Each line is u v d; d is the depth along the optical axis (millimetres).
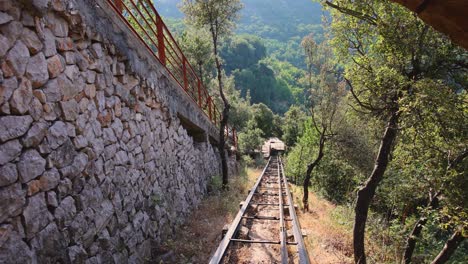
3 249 2508
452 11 1191
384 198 11312
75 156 3602
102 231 4062
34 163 2924
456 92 4746
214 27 11789
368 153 14094
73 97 3650
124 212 4730
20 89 2824
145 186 5711
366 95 5629
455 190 5527
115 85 4801
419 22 4367
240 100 43625
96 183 4023
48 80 3225
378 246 8031
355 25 5480
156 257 5344
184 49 16969
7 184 2604
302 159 17500
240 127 37094
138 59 5715
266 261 5219
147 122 6109
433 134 4832
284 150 35531
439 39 4445
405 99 4352
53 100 3281
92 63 4125
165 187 6840
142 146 5738
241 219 7078
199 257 5523
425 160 5879
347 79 5426
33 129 2957
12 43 2777
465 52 4441
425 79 4195
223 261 4953
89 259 3689
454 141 4719
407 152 6418
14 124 2725
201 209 8859
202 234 6734
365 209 5730
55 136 3266
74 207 3498
